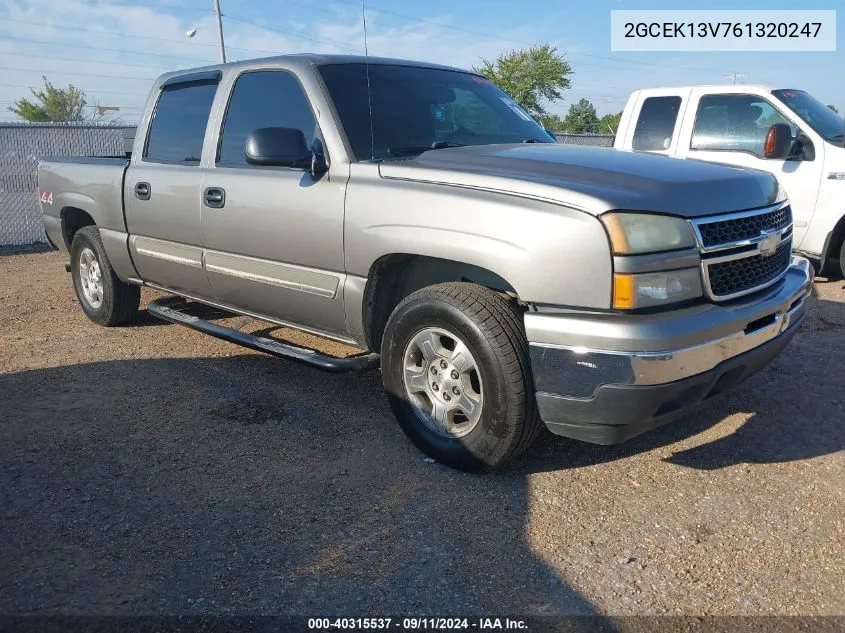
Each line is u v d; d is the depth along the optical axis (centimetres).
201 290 468
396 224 330
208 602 246
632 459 352
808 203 704
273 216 388
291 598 249
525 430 310
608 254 275
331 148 367
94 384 457
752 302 310
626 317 278
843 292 704
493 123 431
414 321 332
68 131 1167
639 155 365
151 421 398
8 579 258
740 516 301
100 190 531
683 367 279
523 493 319
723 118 754
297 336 553
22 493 319
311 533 288
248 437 378
